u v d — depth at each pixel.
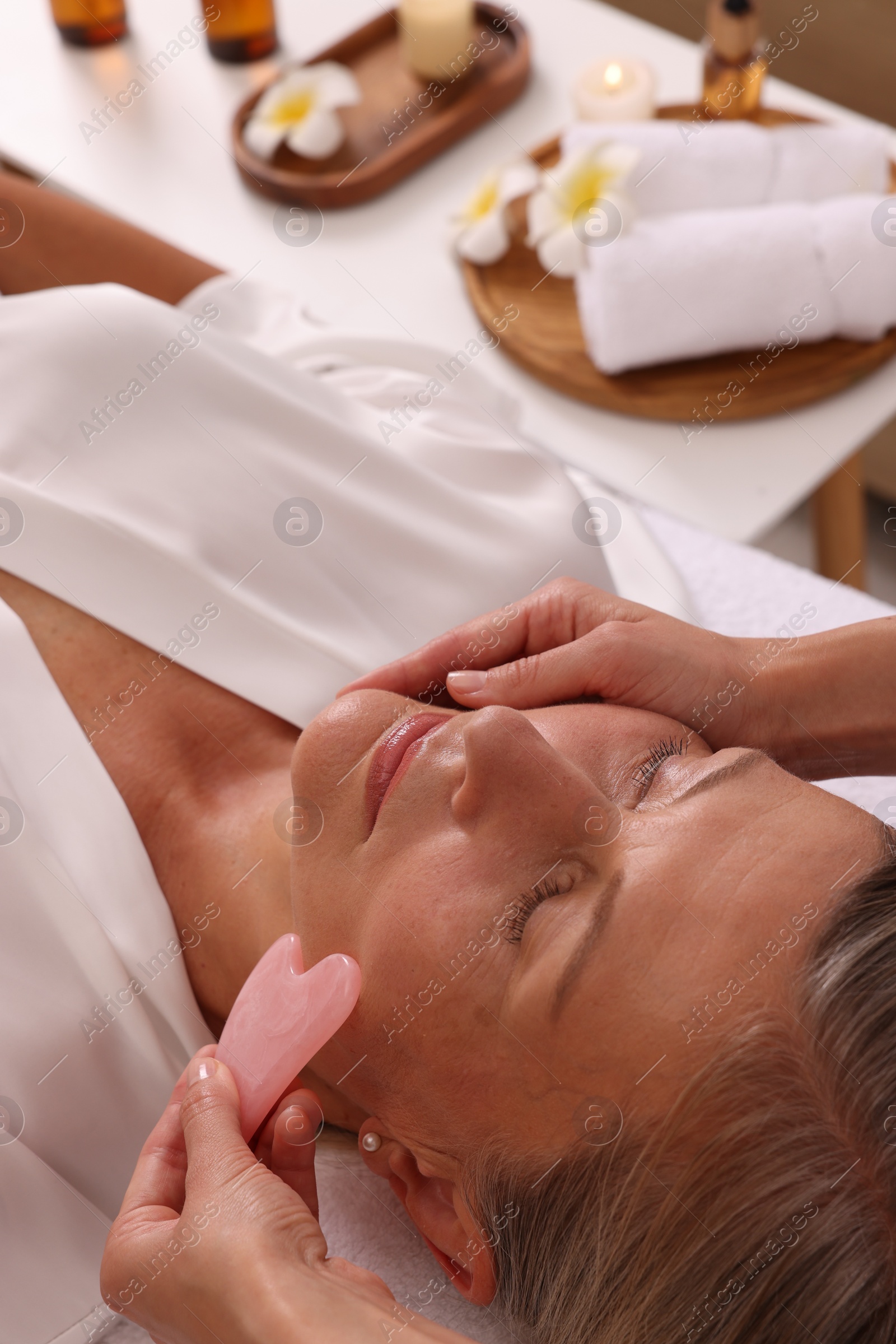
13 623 0.92
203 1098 0.72
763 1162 0.64
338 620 0.97
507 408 1.32
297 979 0.73
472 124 1.77
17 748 0.89
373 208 1.70
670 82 1.81
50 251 1.30
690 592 1.25
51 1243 0.82
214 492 0.97
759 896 0.67
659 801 0.72
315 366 1.26
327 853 0.75
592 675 0.84
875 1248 0.63
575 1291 0.70
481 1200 0.72
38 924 0.83
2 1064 0.81
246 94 1.80
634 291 1.40
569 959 0.67
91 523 0.93
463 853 0.71
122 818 0.90
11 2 1.93
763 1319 0.65
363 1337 0.60
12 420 0.98
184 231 1.66
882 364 1.49
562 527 1.05
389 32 1.85
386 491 1.01
